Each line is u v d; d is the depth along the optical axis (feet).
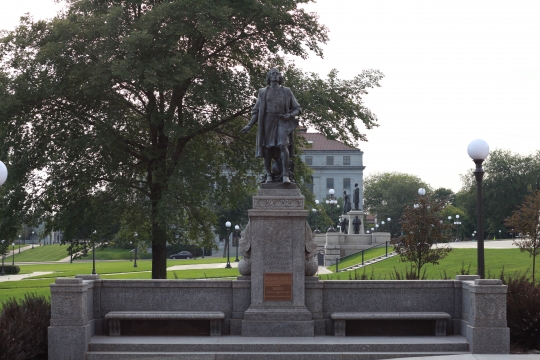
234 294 43.93
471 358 37.27
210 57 84.48
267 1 77.97
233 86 80.38
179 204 78.02
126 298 44.01
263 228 43.78
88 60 75.56
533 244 91.40
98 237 78.13
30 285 109.70
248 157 88.74
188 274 131.44
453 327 43.86
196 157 82.02
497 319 40.45
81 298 40.42
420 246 73.97
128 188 80.74
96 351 40.68
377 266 137.80
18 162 78.54
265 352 40.16
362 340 41.65
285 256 43.62
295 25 82.79
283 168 44.96
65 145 77.00
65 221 78.38
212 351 40.47
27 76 76.13
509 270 107.96
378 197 444.14
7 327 38.86
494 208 334.03
